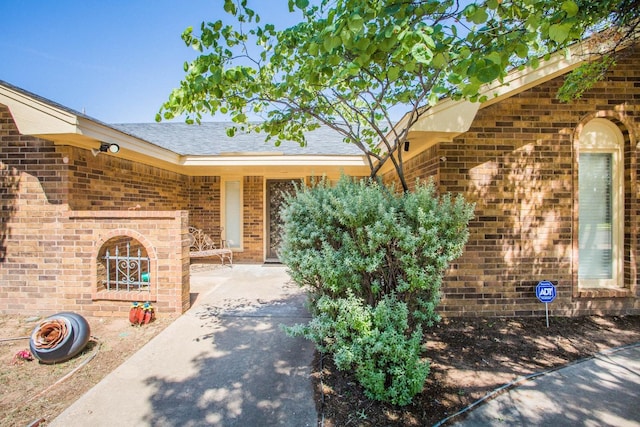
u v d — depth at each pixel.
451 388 3.03
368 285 3.15
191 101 3.50
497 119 4.73
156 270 4.88
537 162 4.76
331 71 3.13
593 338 4.09
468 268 4.74
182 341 4.02
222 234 9.53
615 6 2.88
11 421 2.59
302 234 3.22
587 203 4.98
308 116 4.59
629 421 2.56
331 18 2.49
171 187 8.43
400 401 2.70
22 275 5.05
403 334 3.12
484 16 2.28
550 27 2.26
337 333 3.01
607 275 5.00
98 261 5.00
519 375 3.26
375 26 2.50
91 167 5.45
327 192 3.32
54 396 2.95
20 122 4.35
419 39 2.33
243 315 4.88
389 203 3.20
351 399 2.86
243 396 2.93
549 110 4.75
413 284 2.90
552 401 2.83
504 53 2.38
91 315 4.96
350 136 4.30
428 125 4.12
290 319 4.72
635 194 4.81
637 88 4.79
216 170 8.90
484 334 4.20
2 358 3.68
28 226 5.04
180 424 2.58
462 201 3.06
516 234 4.75
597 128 4.93
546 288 4.54
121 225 4.95
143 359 3.59
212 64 3.29
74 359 3.63
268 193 9.74
